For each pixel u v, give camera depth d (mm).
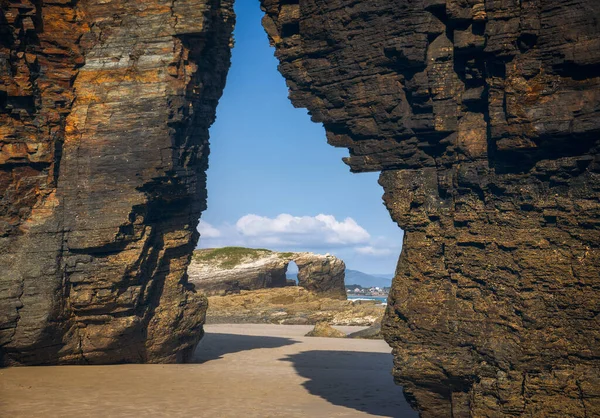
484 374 15633
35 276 25453
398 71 17547
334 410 19938
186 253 30656
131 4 27766
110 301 26406
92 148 27000
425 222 17453
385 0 17094
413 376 16797
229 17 30797
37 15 26438
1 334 24812
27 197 26250
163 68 27312
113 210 26547
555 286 14938
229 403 20609
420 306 17000
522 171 15766
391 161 18141
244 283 71938
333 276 73500
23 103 26062
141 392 21844
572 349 14594
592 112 14430
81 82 27422
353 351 36156
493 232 16078
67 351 26188
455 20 16281
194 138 29938
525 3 15211
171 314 29188
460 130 16891
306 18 18891
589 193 14766
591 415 14156
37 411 18641
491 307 15820
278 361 31359
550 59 14938
